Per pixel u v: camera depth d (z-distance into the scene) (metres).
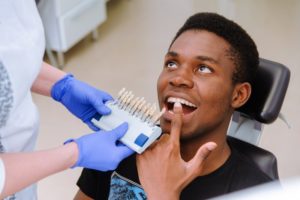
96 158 0.92
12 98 0.86
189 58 0.98
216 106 0.99
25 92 0.91
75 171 2.05
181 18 3.22
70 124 2.33
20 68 0.86
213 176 1.03
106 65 2.77
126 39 3.03
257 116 1.21
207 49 0.97
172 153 0.92
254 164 1.07
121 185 1.09
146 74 2.66
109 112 1.02
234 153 1.07
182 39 1.01
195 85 0.97
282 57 2.70
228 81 1.00
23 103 0.94
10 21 0.85
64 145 0.91
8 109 0.86
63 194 1.96
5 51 0.83
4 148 0.95
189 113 0.99
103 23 3.22
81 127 2.31
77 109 1.13
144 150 0.94
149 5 3.43
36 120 1.01
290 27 3.01
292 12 3.19
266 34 2.95
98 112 1.05
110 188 1.11
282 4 3.29
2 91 0.83
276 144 2.11
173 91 0.99
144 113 0.98
